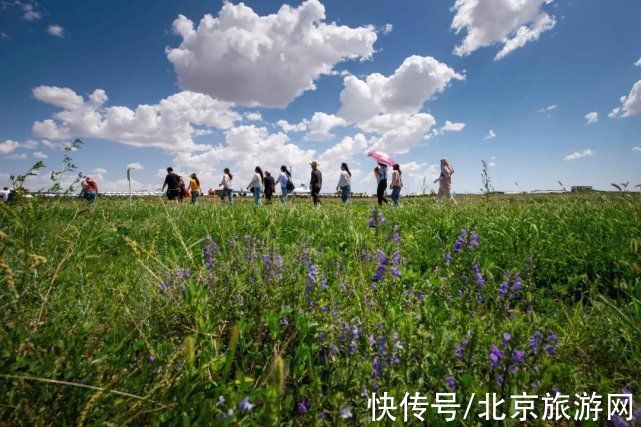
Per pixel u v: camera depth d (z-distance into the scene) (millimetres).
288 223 6863
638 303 2836
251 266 2992
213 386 1682
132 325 2410
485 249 4812
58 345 1730
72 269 2516
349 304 2826
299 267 3184
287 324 2416
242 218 6973
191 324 2273
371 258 3545
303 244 4062
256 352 2186
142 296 2666
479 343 2215
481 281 2986
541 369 1932
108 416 1599
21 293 1624
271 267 3016
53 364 1580
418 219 7141
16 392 1429
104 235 3514
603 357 2410
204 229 6090
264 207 8977
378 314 2414
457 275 3678
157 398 1596
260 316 2498
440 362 1966
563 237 4875
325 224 6652
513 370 1894
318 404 1637
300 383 2027
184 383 1554
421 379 1855
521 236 5113
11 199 1842
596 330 2596
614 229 4871
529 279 3385
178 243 5254
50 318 1995
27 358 1571
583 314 3012
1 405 1326
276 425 1350
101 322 2465
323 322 2406
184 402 1529
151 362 1905
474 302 2924
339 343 2072
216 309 2484
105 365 1649
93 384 1523
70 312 2215
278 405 1376
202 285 2713
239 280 2609
